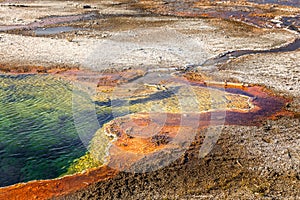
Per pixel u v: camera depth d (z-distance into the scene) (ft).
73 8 94.58
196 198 24.08
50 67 48.21
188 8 97.60
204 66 49.70
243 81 45.29
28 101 38.09
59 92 40.40
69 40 61.31
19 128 32.76
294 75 48.06
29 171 27.12
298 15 90.94
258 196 24.20
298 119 35.94
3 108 36.42
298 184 25.71
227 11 94.48
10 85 42.01
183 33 67.82
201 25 75.77
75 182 25.82
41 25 73.97
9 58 51.24
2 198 24.12
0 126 33.01
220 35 68.13
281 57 55.98
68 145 30.35
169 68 47.09
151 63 48.62
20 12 87.66
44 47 57.00
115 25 74.18
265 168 27.63
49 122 33.83
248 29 74.02
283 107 38.73
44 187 25.29
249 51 58.90
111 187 25.27
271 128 33.86
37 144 30.48
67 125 33.35
